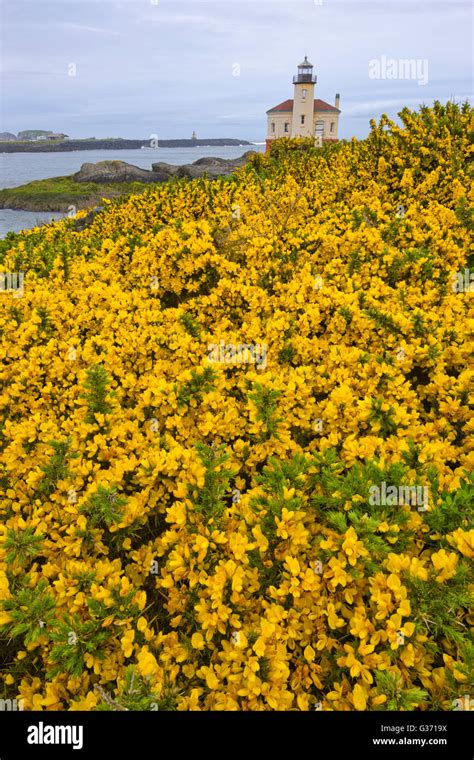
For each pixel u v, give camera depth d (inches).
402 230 207.3
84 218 444.5
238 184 328.2
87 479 101.7
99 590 79.7
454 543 76.8
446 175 279.6
